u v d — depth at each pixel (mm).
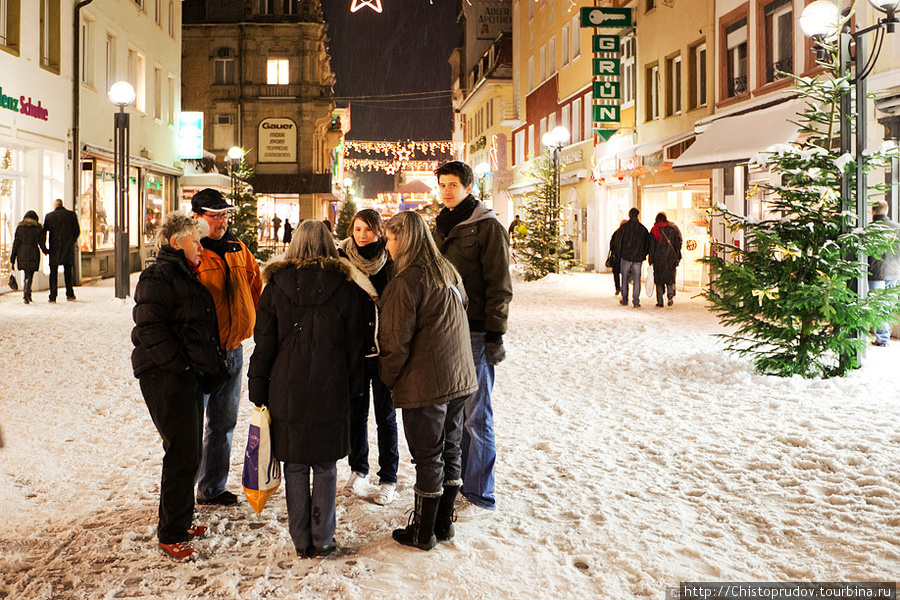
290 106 55438
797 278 9227
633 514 5113
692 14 22125
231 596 4004
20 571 4340
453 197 5230
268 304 4496
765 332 9281
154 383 4547
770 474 5832
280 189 55562
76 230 17672
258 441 4465
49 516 5133
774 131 15570
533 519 5070
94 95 24125
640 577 4188
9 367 9867
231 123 55594
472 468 5227
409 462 6402
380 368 4570
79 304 17125
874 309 8945
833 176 9328
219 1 55062
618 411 7934
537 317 15703
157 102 31266
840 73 9297
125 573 4312
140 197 28406
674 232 17406
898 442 6379
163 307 4504
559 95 38281
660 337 12836
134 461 6312
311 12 54906
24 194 20453
